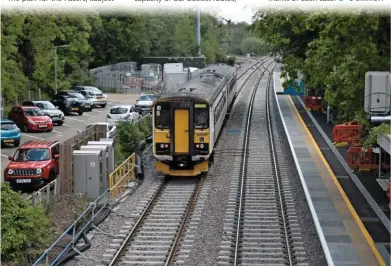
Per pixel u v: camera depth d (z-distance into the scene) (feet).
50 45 168.04
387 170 79.36
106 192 70.18
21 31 130.82
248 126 124.26
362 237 55.42
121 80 221.46
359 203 67.36
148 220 62.90
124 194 73.72
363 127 77.66
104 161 72.38
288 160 91.91
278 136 113.09
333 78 75.87
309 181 77.25
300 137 109.91
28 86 167.73
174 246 53.83
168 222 62.28
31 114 123.24
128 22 238.07
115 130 96.89
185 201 70.33
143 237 57.36
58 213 61.82
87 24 186.50
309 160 90.27
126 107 129.59
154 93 169.48
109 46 237.66
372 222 60.64
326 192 71.77
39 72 171.22
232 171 85.35
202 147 80.28
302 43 131.95
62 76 190.60
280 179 79.77
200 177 81.87
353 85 67.36
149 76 221.87
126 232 58.90
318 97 144.46
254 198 71.10
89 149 72.64
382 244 53.88
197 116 80.23
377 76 44.91
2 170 84.17
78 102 152.35
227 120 132.77
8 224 50.26
